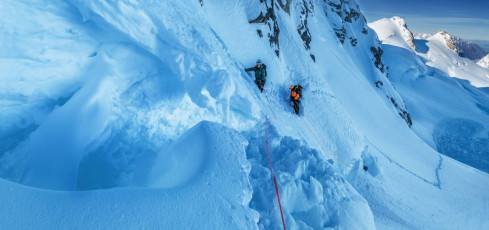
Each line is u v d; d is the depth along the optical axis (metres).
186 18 4.88
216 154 2.84
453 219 14.53
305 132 10.26
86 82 3.59
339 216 3.28
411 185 16.52
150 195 2.14
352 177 12.39
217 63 4.76
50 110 3.41
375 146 19.02
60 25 3.28
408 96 68.12
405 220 11.55
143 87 4.12
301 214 3.28
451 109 69.31
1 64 2.90
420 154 24.50
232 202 2.38
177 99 4.50
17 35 2.96
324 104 13.05
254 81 9.41
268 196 3.09
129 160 3.80
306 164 3.89
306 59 14.10
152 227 1.93
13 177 2.91
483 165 44.09
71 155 3.17
